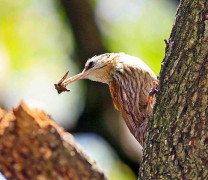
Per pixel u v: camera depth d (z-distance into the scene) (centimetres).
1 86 1786
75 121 1673
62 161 809
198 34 772
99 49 1688
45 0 1841
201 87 760
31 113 812
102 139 1631
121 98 1163
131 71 1159
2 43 1820
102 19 1758
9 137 802
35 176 803
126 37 1753
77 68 1727
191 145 757
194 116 759
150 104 1107
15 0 1856
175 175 763
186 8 794
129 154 1611
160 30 1753
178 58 784
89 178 815
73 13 1702
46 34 1827
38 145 805
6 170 803
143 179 794
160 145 782
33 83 1802
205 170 750
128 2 1792
